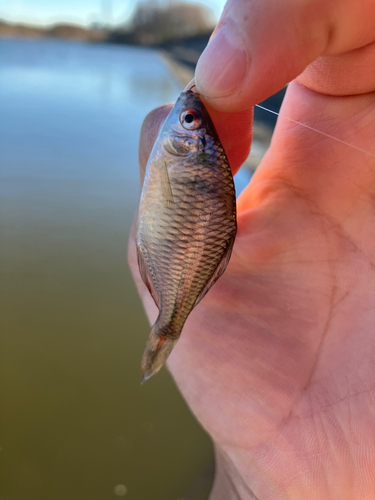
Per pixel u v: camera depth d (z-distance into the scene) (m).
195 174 0.09
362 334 0.10
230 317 0.11
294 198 0.11
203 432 0.17
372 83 0.10
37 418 0.17
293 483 0.10
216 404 0.11
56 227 0.24
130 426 0.17
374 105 0.10
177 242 0.09
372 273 0.10
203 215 0.09
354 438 0.09
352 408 0.09
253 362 0.11
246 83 0.08
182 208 0.09
